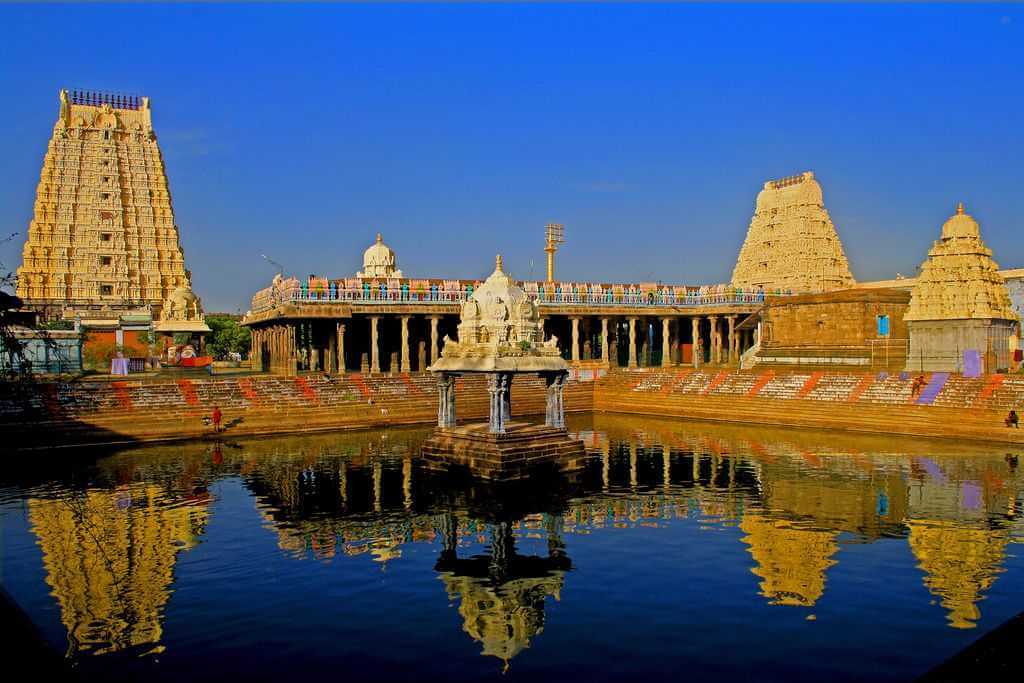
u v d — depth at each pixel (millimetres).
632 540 22172
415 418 49406
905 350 53875
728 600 17250
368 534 23031
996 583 18156
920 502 26062
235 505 26562
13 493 28391
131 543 22016
